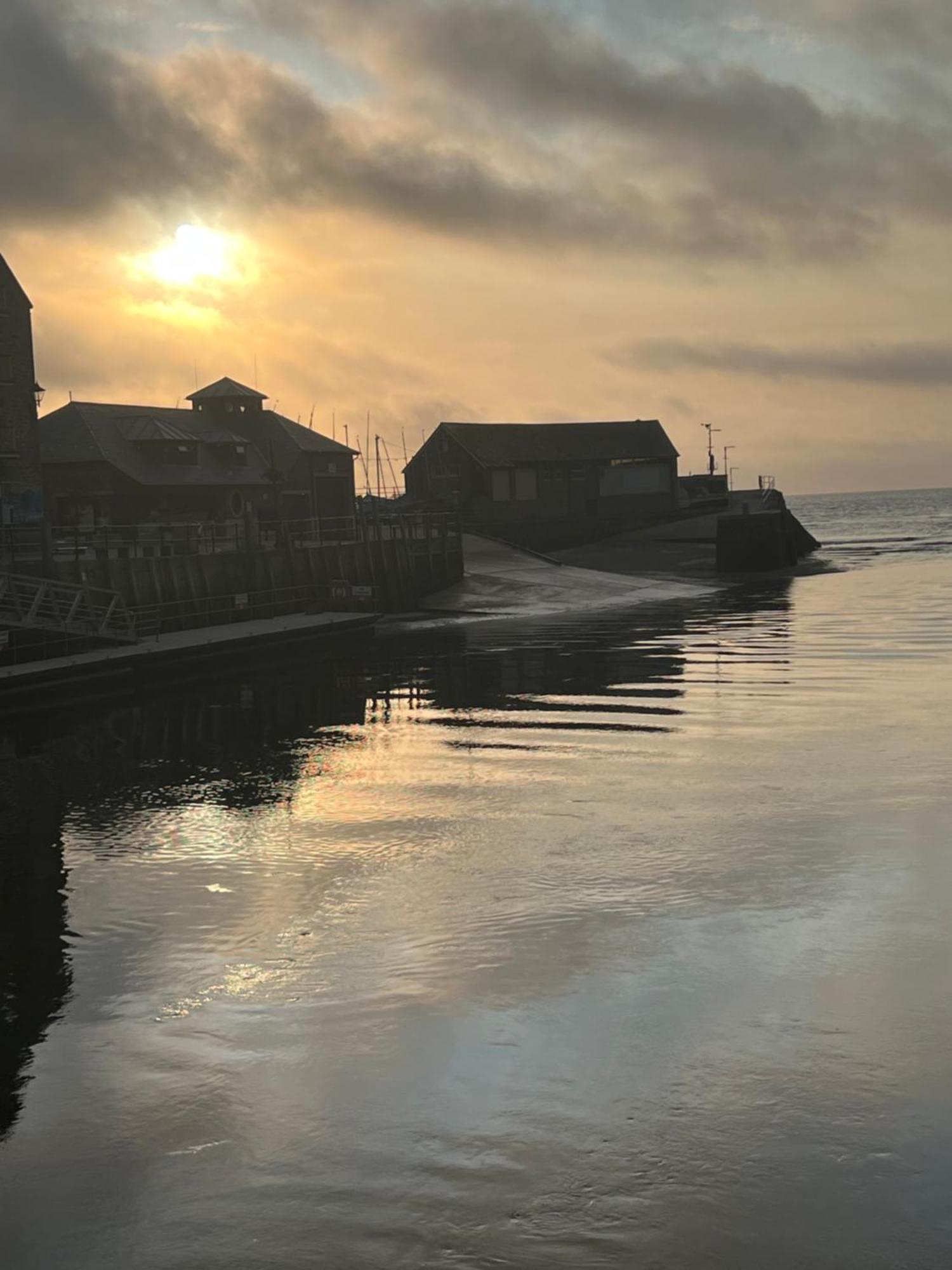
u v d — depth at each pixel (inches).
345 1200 334.3
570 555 3526.1
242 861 689.6
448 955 520.7
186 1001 482.0
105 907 611.8
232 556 1973.4
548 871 642.2
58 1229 327.0
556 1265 302.7
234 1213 330.6
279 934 559.5
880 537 5679.1
